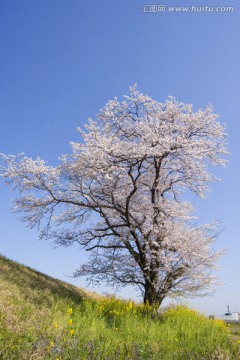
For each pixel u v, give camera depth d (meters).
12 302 8.44
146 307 14.23
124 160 15.34
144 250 16.09
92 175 15.35
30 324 7.26
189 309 15.36
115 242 17.31
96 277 16.30
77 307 11.60
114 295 15.65
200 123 16.36
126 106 16.91
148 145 15.76
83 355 6.24
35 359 5.50
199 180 17.12
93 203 16.41
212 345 9.43
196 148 16.16
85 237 16.83
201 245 16.00
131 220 16.64
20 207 16.12
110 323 10.91
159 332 9.94
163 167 17.33
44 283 14.69
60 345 6.23
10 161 15.41
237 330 17.30
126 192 17.08
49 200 15.91
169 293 16.17
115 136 16.56
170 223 16.12
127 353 7.17
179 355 7.84
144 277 15.91
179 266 16.08
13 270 14.17
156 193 17.59
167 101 16.62
